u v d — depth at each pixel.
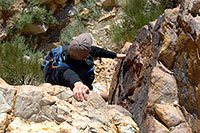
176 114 1.66
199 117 1.49
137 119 2.10
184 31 1.78
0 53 4.24
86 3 7.45
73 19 7.11
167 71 1.91
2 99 1.50
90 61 2.40
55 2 6.96
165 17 2.15
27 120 1.54
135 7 5.96
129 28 5.98
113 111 2.02
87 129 1.61
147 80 2.19
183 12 1.85
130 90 2.54
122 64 2.91
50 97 1.63
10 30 6.15
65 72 2.16
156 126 1.64
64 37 6.70
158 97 1.80
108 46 6.05
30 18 6.14
